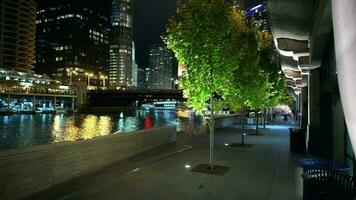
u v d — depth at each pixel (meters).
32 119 115.44
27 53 173.50
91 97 181.25
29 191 7.50
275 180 9.88
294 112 65.19
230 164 12.49
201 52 11.24
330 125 13.58
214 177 10.16
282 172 11.07
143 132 14.95
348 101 2.38
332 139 13.01
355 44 2.23
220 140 21.08
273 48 27.83
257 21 19.11
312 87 17.11
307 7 11.65
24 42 172.12
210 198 7.95
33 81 161.50
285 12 12.77
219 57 11.34
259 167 11.92
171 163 12.47
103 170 10.45
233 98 16.89
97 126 91.75
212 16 11.34
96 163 10.61
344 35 2.40
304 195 5.38
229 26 11.48
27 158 7.49
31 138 65.94
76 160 9.45
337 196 4.91
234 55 11.58
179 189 8.71
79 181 8.91
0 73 145.00
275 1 11.63
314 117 16.66
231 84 12.05
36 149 7.79
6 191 6.89
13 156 7.11
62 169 8.74
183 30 11.45
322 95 16.27
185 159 13.48
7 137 66.56
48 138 66.44
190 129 27.00
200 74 11.33
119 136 12.44
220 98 13.14
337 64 2.59
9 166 7.00
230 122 37.19
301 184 9.39
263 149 16.84
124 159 12.68
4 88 141.62
